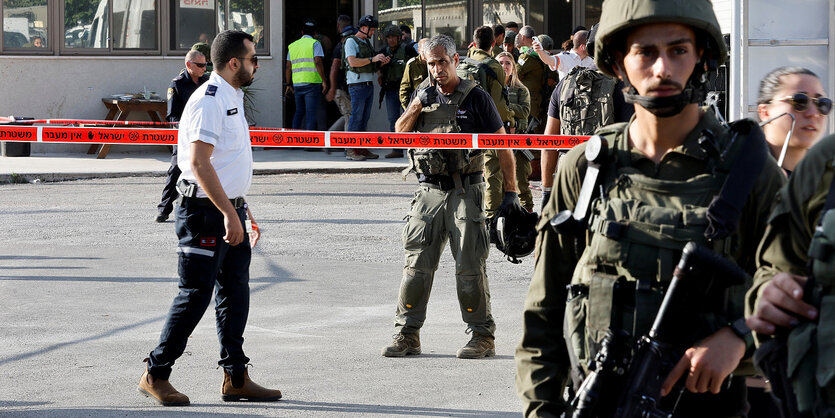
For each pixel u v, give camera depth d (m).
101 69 34.59
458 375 11.55
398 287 16.34
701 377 4.64
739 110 15.83
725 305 4.72
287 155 34.50
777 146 7.96
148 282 16.45
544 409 5.34
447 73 12.05
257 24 36.12
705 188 4.80
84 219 22.44
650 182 4.88
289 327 13.80
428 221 12.26
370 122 36.59
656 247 4.75
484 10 37.00
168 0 35.00
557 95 16.19
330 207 24.39
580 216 5.07
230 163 10.22
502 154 12.29
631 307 4.79
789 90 7.85
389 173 31.22
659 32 4.80
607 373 4.77
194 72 21.50
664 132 4.93
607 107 15.47
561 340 5.44
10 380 11.17
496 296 15.72
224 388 10.58
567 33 37.66
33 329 13.45
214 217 10.12
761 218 4.79
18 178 28.81
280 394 10.59
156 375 10.34
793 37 15.70
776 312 4.23
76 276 16.80
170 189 22.02
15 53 33.91
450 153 12.10
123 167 30.81
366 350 12.63
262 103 36.22
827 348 4.07
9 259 18.16
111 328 13.58
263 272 17.33
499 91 15.07
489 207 17.92
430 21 36.88
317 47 33.91
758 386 6.28
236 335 10.51
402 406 10.37
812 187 4.32
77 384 11.05
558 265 5.39
